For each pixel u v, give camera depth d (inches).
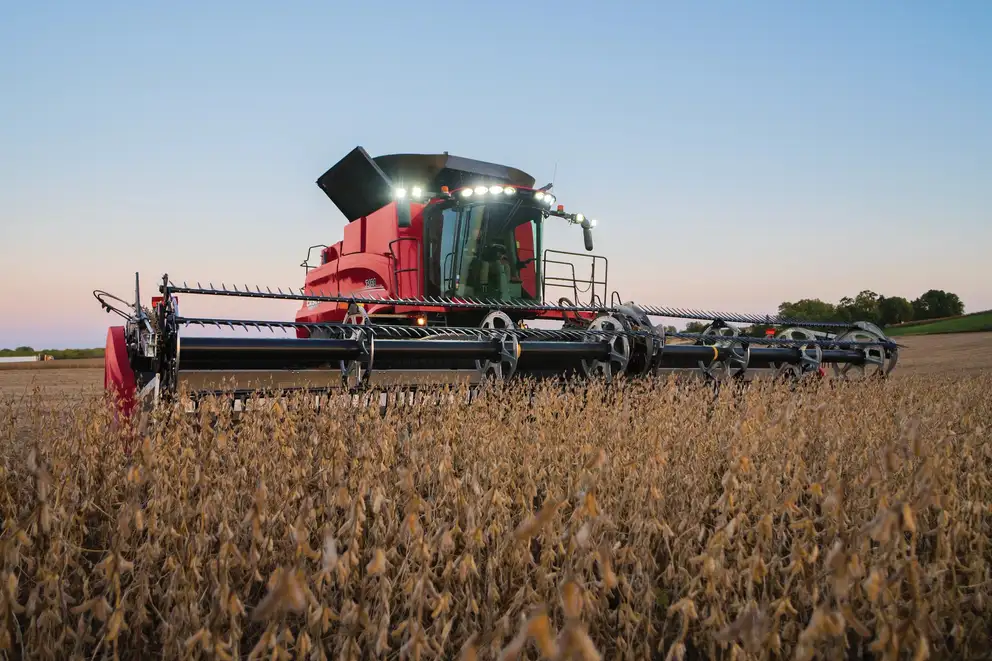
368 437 122.4
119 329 201.5
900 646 56.0
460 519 88.7
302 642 62.2
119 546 71.1
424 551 68.7
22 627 91.4
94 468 121.1
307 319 436.1
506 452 120.3
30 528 91.7
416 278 333.7
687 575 91.1
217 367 191.3
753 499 98.4
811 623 51.5
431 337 227.3
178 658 77.7
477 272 332.2
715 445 140.1
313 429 130.2
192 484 102.4
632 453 118.2
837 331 325.4
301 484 102.9
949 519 92.9
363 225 380.2
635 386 218.4
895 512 53.9
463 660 38.0
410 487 72.2
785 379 268.1
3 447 128.2
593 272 358.9
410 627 64.9
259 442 124.0
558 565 96.4
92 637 79.7
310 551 64.2
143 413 85.9
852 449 138.4
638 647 81.5
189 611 78.2
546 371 246.5
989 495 115.9
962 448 132.0
